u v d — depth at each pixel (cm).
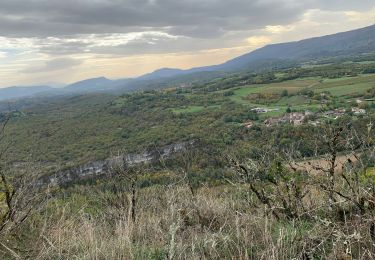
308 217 410
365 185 372
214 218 431
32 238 409
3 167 443
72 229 435
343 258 287
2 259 363
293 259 286
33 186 461
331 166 406
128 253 354
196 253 330
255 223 393
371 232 314
